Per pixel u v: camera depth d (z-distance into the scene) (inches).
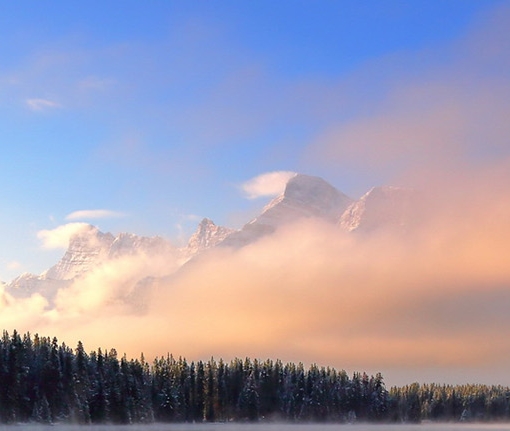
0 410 6943.9
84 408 7426.2
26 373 7244.1
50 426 7081.7
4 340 7362.2
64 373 7504.9
